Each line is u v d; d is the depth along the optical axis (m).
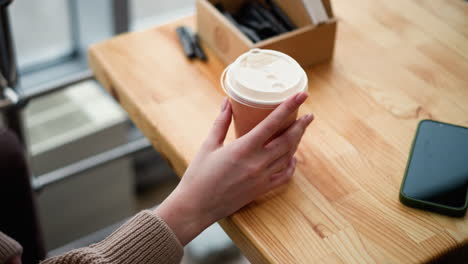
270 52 0.92
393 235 0.86
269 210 0.90
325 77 1.13
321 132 1.02
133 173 2.45
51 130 2.03
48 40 2.20
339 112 1.06
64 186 2.11
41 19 2.13
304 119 0.90
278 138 0.89
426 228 0.86
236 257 1.71
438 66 1.16
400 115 1.05
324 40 1.14
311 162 0.97
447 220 0.87
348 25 1.27
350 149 0.99
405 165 0.96
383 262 0.82
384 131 1.02
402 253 0.83
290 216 0.89
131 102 1.10
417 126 1.02
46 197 2.10
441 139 0.98
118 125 2.11
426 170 0.93
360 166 0.96
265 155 0.88
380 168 0.96
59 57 2.25
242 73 0.89
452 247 0.84
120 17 2.06
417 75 1.14
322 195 0.91
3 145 1.14
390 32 1.25
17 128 1.40
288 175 0.92
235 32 1.10
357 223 0.87
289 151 0.91
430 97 1.09
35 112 2.08
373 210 0.89
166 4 2.37
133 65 1.17
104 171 2.16
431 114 1.05
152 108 1.08
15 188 1.16
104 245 0.88
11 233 1.18
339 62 1.17
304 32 1.10
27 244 1.21
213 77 1.15
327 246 0.84
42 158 2.00
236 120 0.93
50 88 1.49
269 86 0.87
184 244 0.91
